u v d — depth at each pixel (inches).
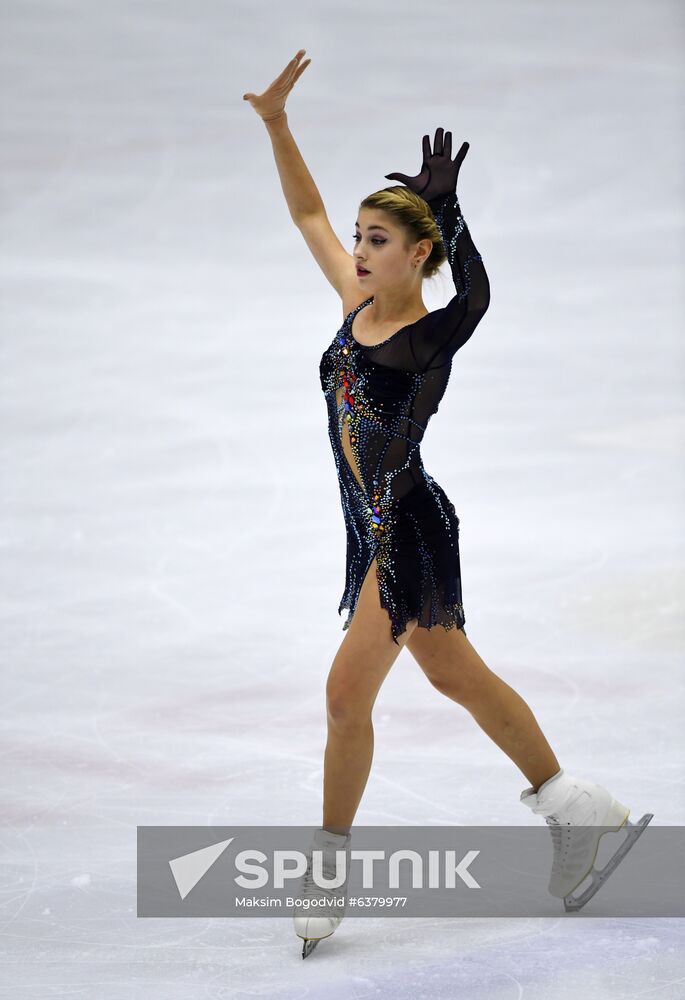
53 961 437.4
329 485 1135.6
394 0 1951.3
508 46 1952.5
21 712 677.3
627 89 1952.5
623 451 1206.9
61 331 1535.4
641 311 1595.7
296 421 1299.2
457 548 476.7
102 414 1314.0
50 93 1879.9
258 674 733.3
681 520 1026.7
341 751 454.6
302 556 962.1
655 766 594.6
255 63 1920.5
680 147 1882.4
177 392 1374.3
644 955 436.1
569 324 1566.2
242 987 418.6
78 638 793.6
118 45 1907.0
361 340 474.0
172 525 1032.2
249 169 1839.3
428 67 1952.5
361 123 1878.7
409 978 422.6
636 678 710.5
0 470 1164.5
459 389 1397.6
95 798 574.6
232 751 627.2
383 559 460.8
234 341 1517.0
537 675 717.3
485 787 585.6
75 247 1728.6
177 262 1708.9
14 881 498.6
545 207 1812.3
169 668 743.1
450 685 475.2
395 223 460.1
